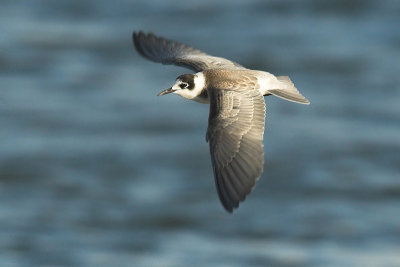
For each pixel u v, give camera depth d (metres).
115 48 28.03
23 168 21.23
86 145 22.27
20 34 29.12
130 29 29.34
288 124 23.33
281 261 17.02
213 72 9.41
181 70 26.52
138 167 21.28
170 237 18.23
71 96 24.94
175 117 23.75
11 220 18.95
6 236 18.30
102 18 30.58
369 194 19.89
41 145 22.22
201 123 23.41
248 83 9.11
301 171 21.03
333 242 17.77
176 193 20.11
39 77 26.25
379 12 29.97
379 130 22.69
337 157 21.47
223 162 8.11
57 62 27.12
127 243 18.09
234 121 8.41
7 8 31.53
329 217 18.89
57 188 20.38
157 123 23.44
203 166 21.27
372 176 20.62
